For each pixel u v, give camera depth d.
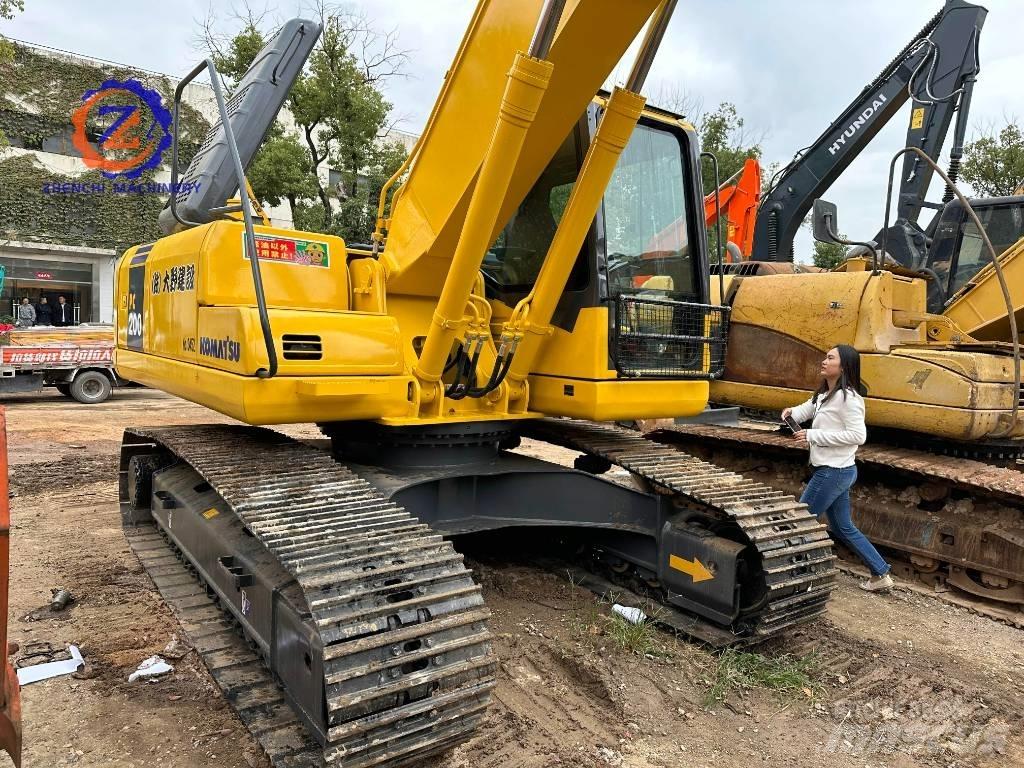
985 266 6.70
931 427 5.55
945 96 7.44
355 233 17.69
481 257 3.41
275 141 17.28
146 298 4.62
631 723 3.27
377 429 4.04
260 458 3.74
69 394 13.98
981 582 5.21
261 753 2.94
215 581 3.64
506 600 4.55
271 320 3.27
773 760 3.09
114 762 2.87
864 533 5.82
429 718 2.50
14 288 22.56
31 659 3.64
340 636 2.39
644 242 4.28
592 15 2.94
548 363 4.23
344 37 18.14
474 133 3.52
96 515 6.12
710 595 3.95
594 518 4.51
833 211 6.00
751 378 6.74
